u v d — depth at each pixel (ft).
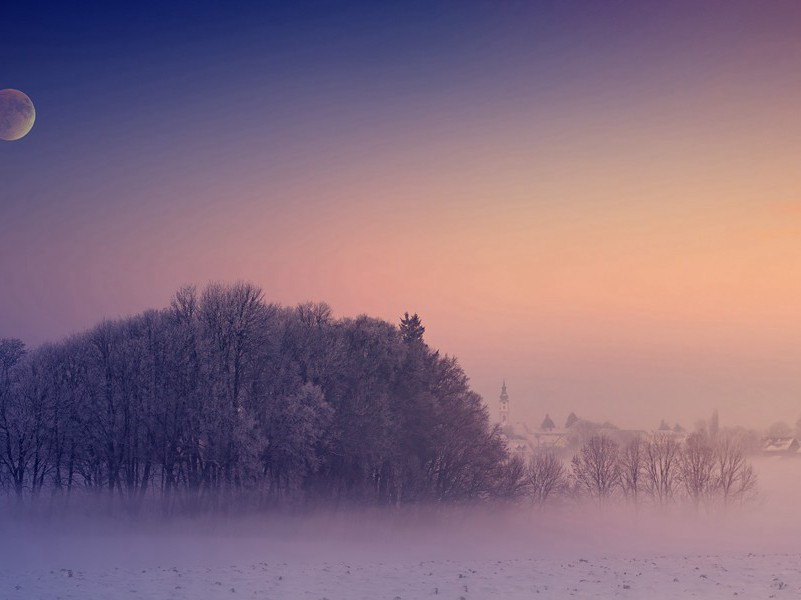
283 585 119.96
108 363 266.36
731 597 110.73
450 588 118.42
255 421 251.19
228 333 268.41
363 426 277.64
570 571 140.77
